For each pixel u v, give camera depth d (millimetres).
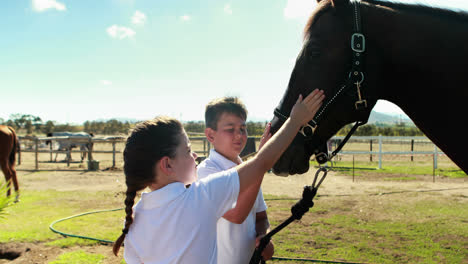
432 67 1469
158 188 1093
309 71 1547
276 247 3494
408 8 1538
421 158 14141
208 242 994
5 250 3445
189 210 992
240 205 1259
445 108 1478
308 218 4652
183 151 1084
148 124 1064
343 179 8438
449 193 6406
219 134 1443
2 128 6191
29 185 7816
